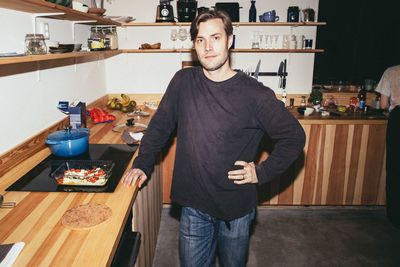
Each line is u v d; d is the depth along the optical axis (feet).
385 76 9.27
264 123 4.05
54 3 5.24
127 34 10.59
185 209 4.53
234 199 4.21
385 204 9.48
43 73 6.28
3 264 2.69
